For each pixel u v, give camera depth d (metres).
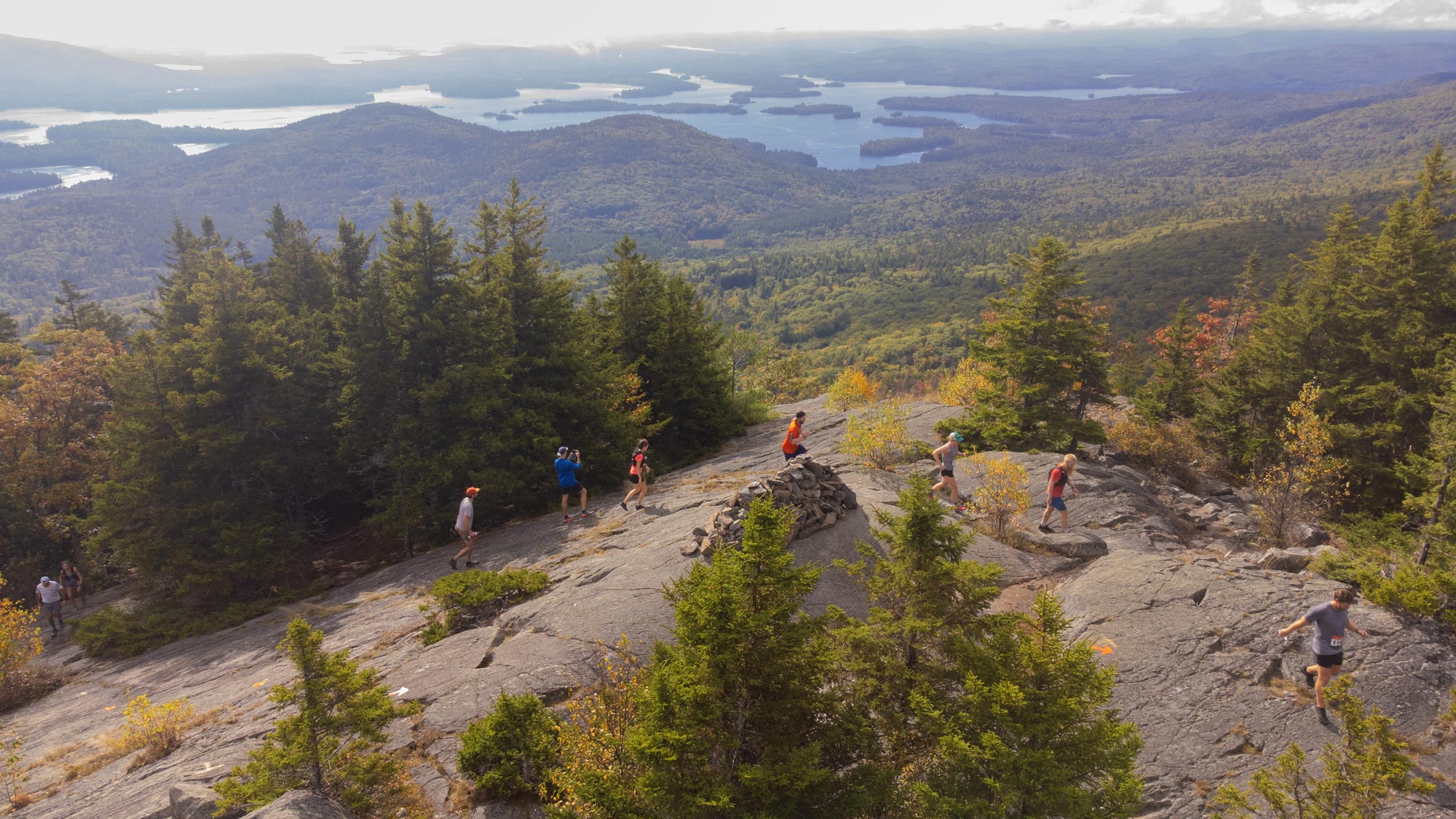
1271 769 8.27
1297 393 27.75
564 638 11.38
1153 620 11.16
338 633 15.45
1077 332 22.00
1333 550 13.56
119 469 23.05
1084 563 13.54
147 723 11.74
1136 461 22.23
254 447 23.41
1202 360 49.75
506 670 10.77
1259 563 13.50
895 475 17.56
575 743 8.16
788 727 7.00
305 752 7.60
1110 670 7.00
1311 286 33.31
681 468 28.69
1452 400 18.02
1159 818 8.02
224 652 17.03
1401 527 21.23
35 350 39.72
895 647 8.24
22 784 11.23
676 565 12.90
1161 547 14.48
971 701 6.98
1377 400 25.78
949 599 8.23
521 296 25.92
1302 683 9.69
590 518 19.22
